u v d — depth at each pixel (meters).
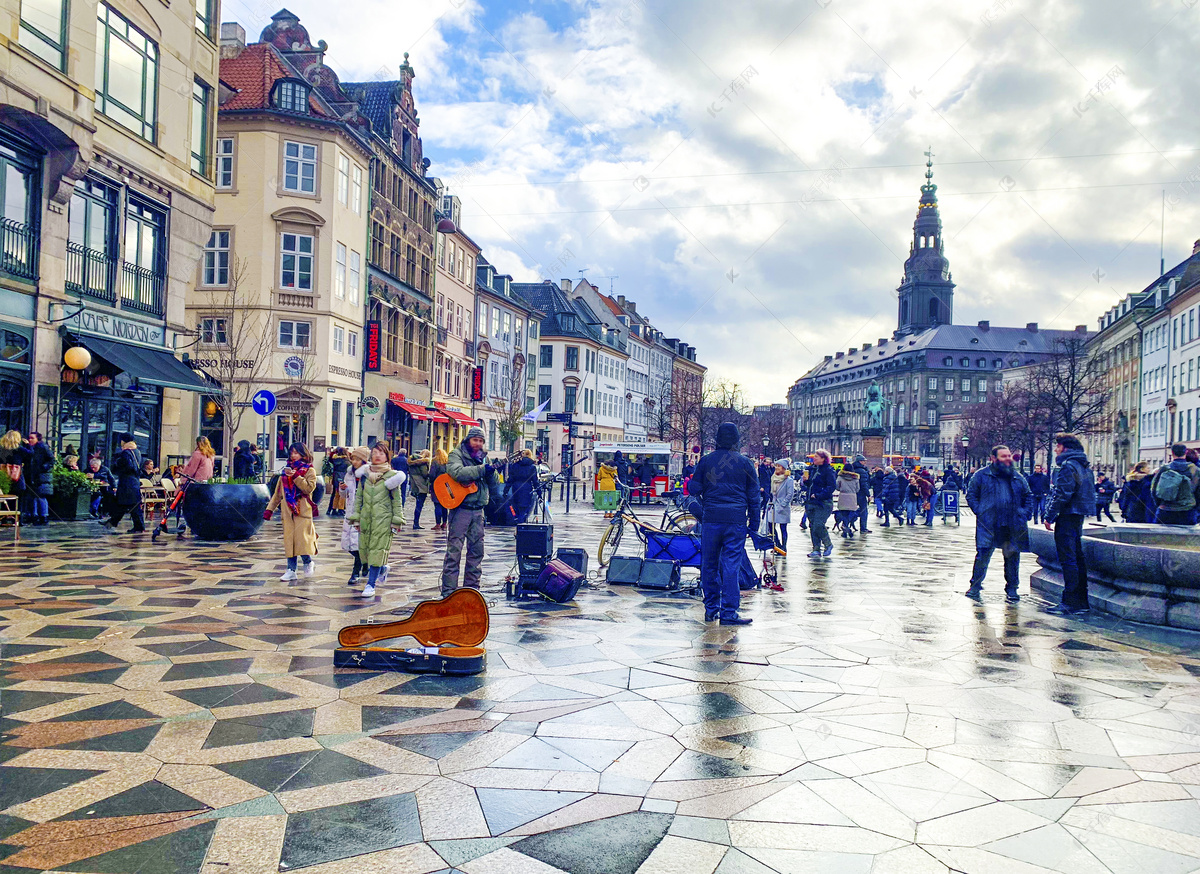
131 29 19.52
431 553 14.15
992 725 5.25
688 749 4.73
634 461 42.56
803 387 182.50
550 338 70.06
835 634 8.04
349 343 34.75
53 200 17.02
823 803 4.02
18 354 16.30
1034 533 10.66
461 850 3.48
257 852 3.42
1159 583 8.74
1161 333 62.25
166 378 19.12
